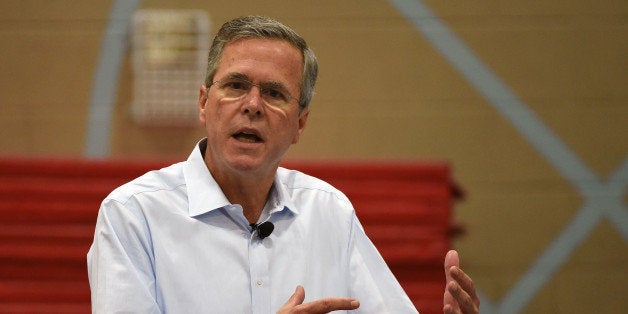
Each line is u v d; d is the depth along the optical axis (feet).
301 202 21.04
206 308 18.79
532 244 45.93
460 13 47.09
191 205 19.44
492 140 46.57
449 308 19.47
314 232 20.65
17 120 45.37
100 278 18.42
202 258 19.15
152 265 19.07
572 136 46.70
